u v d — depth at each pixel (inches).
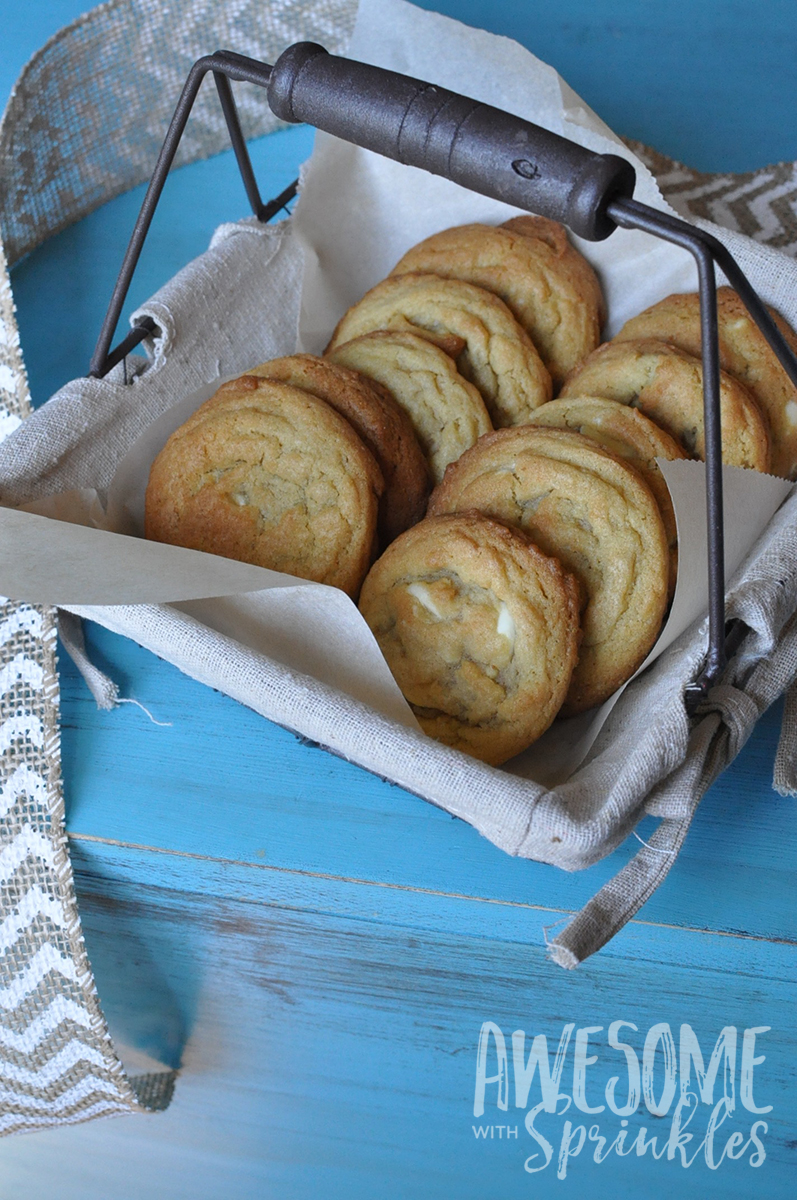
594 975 21.1
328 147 24.9
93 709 22.7
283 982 21.8
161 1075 22.2
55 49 27.2
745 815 21.4
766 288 23.4
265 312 24.9
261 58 29.5
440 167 19.5
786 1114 21.0
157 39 28.3
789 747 20.8
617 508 21.3
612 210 18.8
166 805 21.8
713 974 21.0
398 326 23.9
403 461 22.8
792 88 29.8
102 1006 22.3
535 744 21.5
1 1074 21.1
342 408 22.7
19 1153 22.8
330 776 22.1
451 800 19.0
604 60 30.2
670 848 19.0
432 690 21.0
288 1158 22.4
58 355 27.0
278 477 22.0
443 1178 22.0
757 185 28.3
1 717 21.8
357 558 21.9
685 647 20.5
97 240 28.9
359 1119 22.0
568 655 20.7
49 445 22.1
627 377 22.9
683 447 22.5
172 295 23.8
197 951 21.9
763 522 21.4
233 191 29.6
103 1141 22.5
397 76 19.7
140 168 29.7
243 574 19.7
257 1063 22.1
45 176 28.4
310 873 21.4
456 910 21.2
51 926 21.1
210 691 22.8
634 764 18.8
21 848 21.4
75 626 22.9
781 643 20.4
